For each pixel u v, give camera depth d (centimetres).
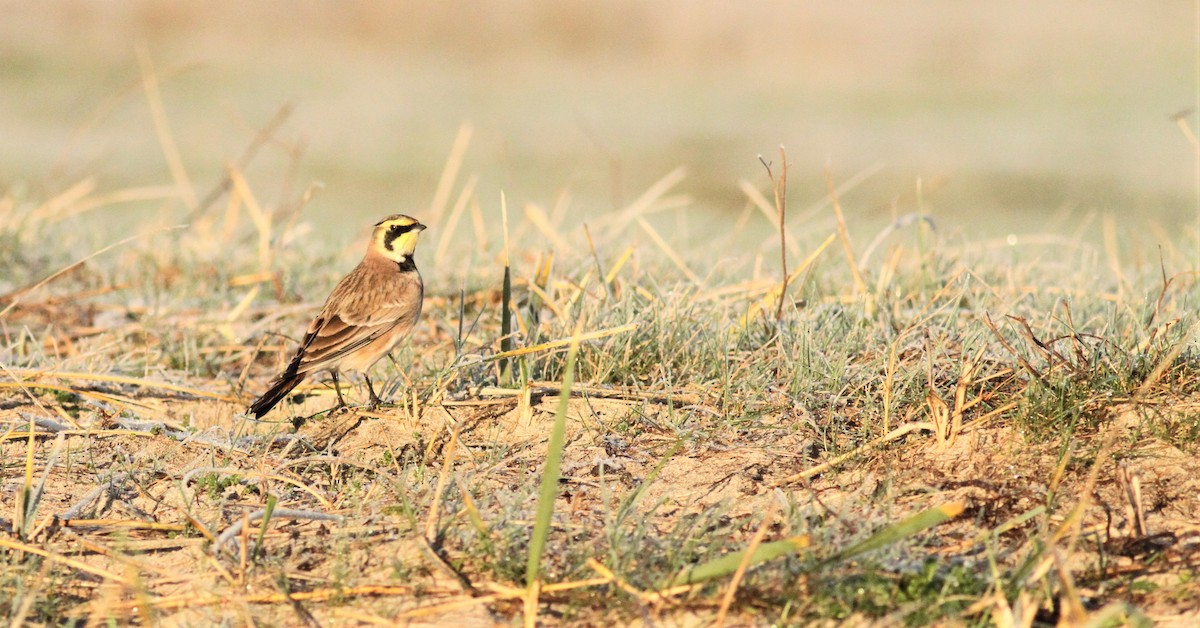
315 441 1295
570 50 7088
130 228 2411
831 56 6862
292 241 2208
